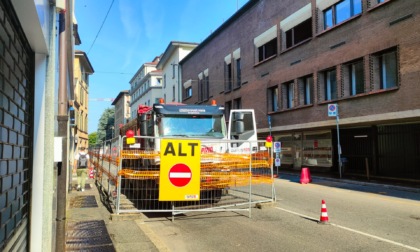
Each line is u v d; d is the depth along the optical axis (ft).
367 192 45.68
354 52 59.72
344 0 63.05
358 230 25.82
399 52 51.21
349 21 60.75
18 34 12.09
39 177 15.37
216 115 39.09
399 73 51.11
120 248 20.67
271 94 86.33
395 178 57.41
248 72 95.91
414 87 48.75
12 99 11.25
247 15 96.78
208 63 125.29
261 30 89.51
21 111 12.94
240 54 100.63
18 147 12.33
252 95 93.45
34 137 15.33
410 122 55.93
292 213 32.35
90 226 26.20
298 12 74.84
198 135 37.81
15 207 11.80
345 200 39.29
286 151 86.84
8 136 10.65
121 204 33.09
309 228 26.71
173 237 24.80
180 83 156.56
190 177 29.60
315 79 69.36
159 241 22.52
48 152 16.08
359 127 66.54
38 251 15.25
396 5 51.85
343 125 64.28
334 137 71.87
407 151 56.54
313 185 53.36
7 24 10.40
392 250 21.02
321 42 67.77
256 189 47.78
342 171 65.62
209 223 28.99
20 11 11.00
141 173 29.84
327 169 72.54
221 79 113.91
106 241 21.93
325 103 66.59
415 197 41.34
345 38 61.72
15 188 11.78
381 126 61.52
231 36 106.73
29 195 14.92
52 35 16.40
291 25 77.36
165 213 32.89
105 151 46.75
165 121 37.50
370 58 56.65
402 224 27.66
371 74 56.44
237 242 23.29
